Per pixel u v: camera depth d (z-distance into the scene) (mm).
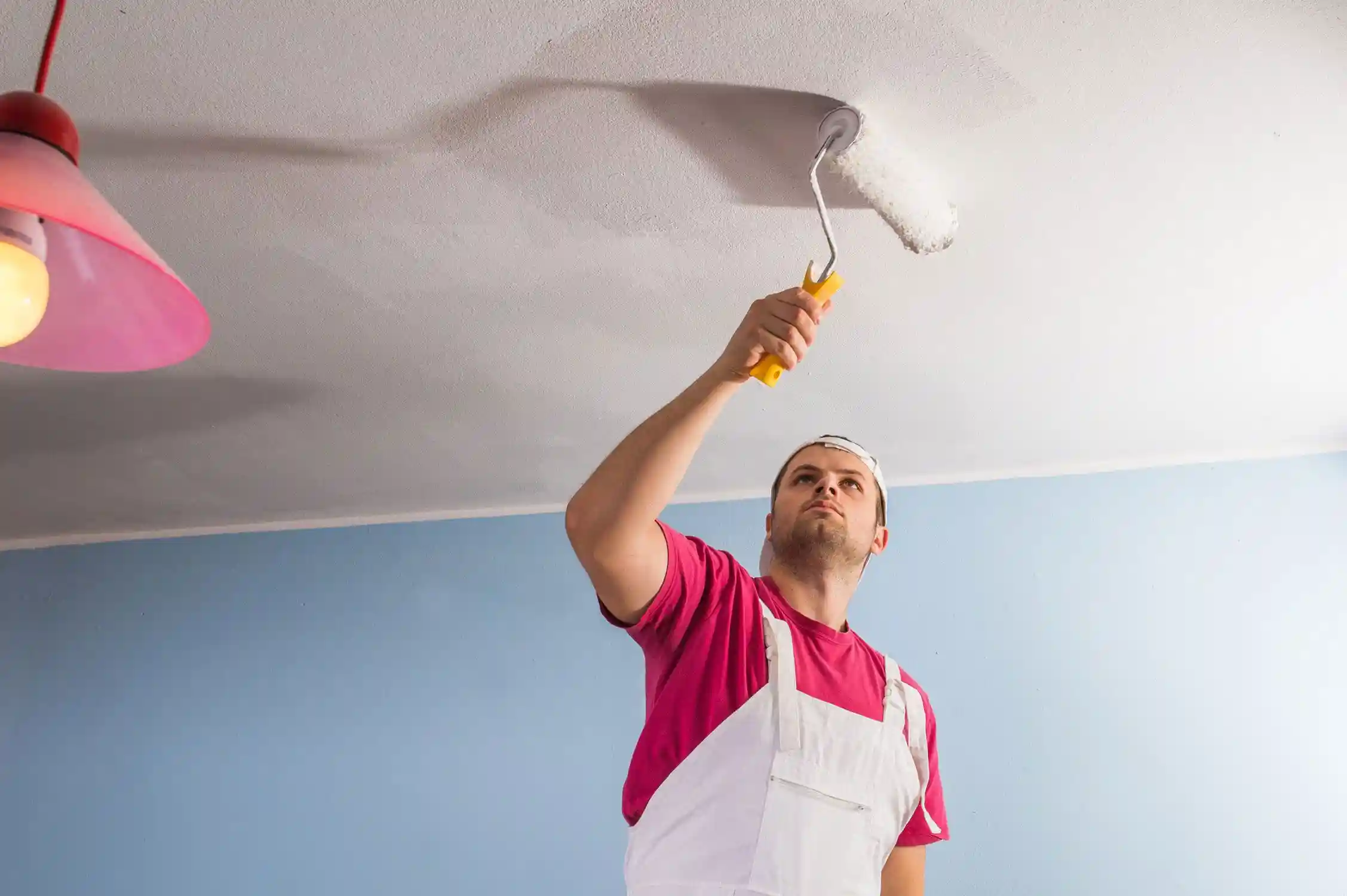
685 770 1538
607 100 1612
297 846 2547
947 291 2057
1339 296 2078
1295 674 2412
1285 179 1783
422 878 2477
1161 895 2248
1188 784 2336
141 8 1444
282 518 2906
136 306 1199
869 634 2535
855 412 2463
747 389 2369
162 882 2545
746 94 1599
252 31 1483
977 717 2434
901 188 1688
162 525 2918
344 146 1681
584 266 1965
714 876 1497
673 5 1457
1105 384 2363
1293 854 2258
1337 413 2490
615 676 2633
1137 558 2568
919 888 1785
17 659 2822
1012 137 1684
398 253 1926
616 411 2430
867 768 1612
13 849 2615
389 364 2252
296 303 2057
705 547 1666
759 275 1987
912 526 2666
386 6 1451
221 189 1764
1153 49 1538
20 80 1549
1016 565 2592
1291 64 1562
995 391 2385
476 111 1624
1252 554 2541
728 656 1591
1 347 1154
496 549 2814
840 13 1475
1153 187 1797
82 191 1027
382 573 2822
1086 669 2465
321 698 2697
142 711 2732
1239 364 2295
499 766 2568
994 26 1498
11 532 2924
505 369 2273
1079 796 2344
